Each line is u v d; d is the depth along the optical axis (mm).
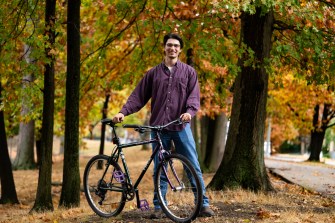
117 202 7480
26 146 30703
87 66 14516
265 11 9398
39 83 13539
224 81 16234
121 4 11727
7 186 16328
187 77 6906
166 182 6738
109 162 7406
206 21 11320
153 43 14000
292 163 26875
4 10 10977
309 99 29000
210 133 23281
